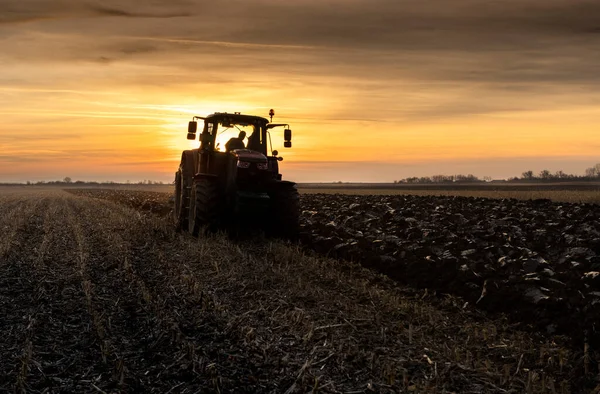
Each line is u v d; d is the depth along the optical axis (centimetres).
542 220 1427
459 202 2322
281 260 934
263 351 515
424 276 795
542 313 622
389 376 463
